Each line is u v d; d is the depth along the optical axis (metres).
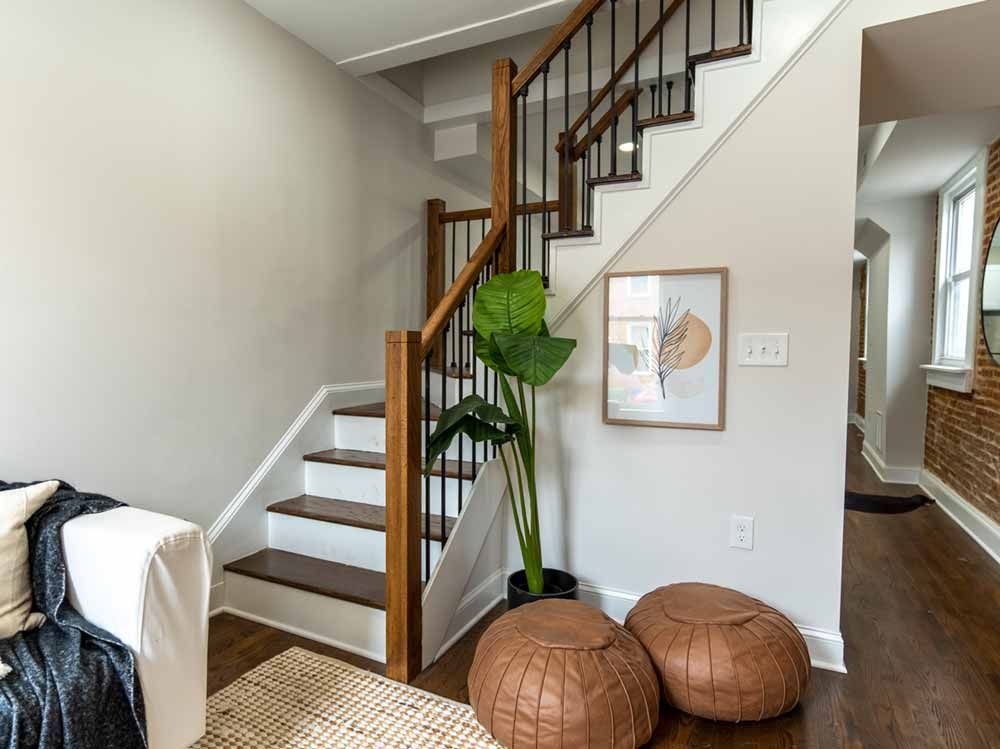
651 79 3.05
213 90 2.35
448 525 2.30
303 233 2.82
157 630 1.33
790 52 1.96
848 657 2.05
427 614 2.02
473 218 3.65
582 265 2.32
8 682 1.15
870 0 1.87
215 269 2.38
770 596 2.07
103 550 1.36
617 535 2.32
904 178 4.17
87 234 1.93
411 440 1.91
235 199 2.46
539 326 2.07
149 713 1.32
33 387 1.80
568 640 1.60
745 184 2.04
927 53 2.02
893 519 3.80
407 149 3.60
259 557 2.50
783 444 2.03
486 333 2.06
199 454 2.33
